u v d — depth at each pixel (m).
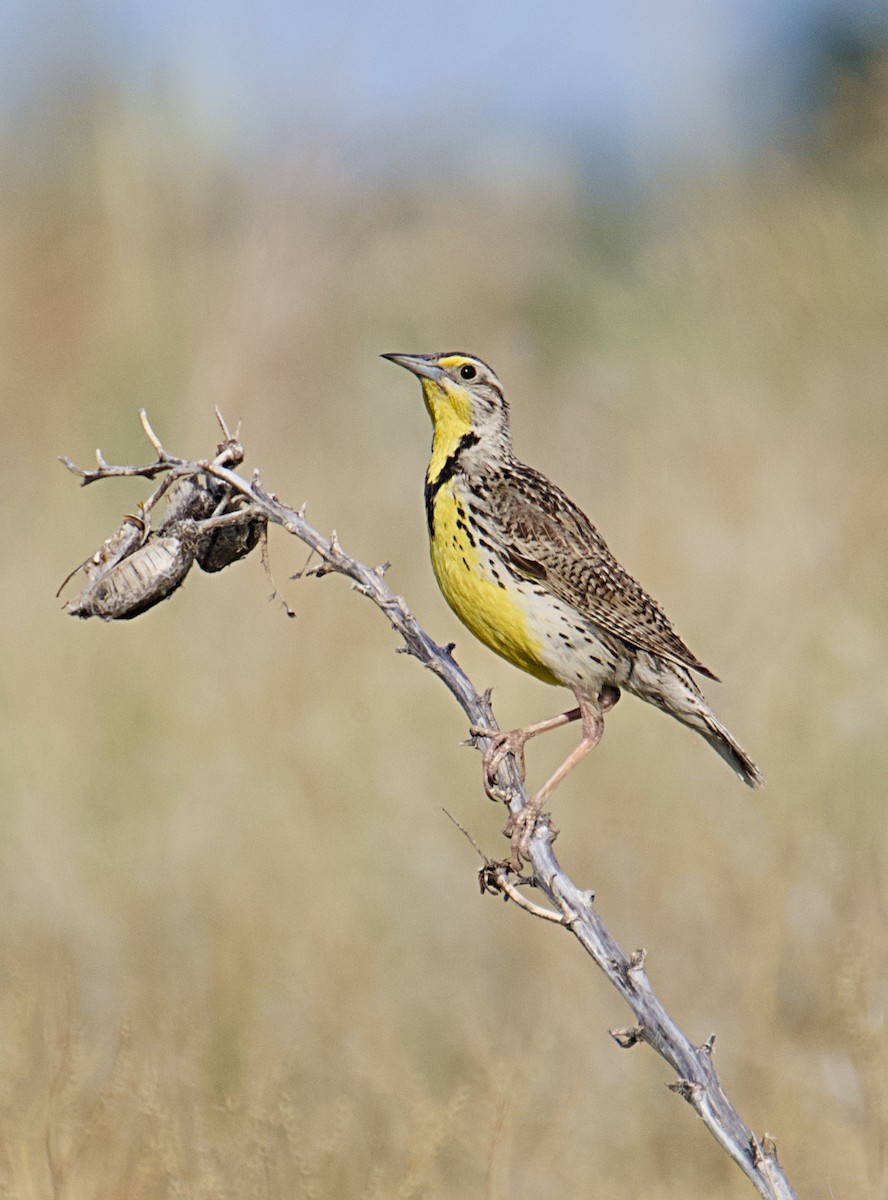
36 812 9.73
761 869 9.23
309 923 9.18
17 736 10.34
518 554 8.29
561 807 10.33
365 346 18.22
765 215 18.08
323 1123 7.75
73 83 20.30
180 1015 8.25
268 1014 8.54
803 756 10.19
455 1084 8.23
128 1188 6.93
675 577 12.27
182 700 10.70
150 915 9.18
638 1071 8.32
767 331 16.69
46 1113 7.01
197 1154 7.12
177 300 16.19
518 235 19.88
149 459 14.75
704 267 17.73
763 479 13.30
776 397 15.78
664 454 14.93
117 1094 7.32
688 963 9.07
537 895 9.76
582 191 20.94
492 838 10.14
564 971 8.89
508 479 8.59
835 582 11.77
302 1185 7.14
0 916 9.16
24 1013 7.70
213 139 18.33
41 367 17.17
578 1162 7.79
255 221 16.59
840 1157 7.74
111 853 9.70
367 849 9.81
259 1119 7.29
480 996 8.82
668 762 10.45
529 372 19.02
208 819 9.76
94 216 18.80
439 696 11.34
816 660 10.93
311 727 10.56
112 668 10.92
